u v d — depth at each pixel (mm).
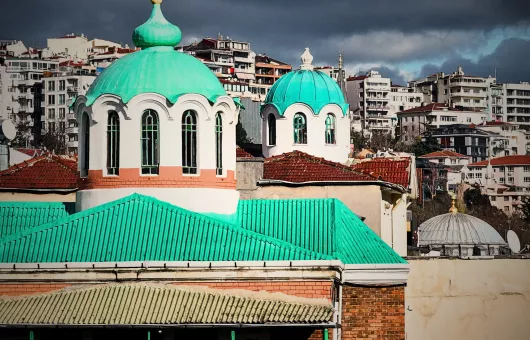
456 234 103375
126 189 57344
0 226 58719
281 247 53594
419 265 72000
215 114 58562
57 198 73562
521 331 72562
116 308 51188
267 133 90562
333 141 89812
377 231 73062
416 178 102688
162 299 51656
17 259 53438
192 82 58281
